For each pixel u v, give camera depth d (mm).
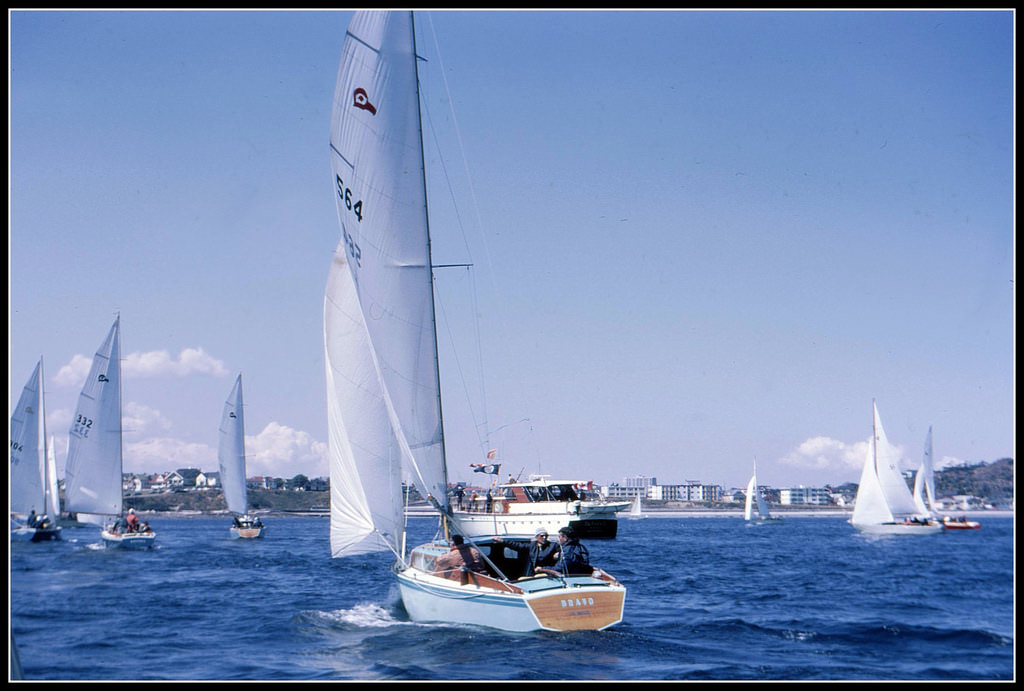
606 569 31797
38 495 53000
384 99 18609
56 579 29594
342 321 22344
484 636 15969
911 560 37281
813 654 14625
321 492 180000
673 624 17484
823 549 47812
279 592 24812
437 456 18734
